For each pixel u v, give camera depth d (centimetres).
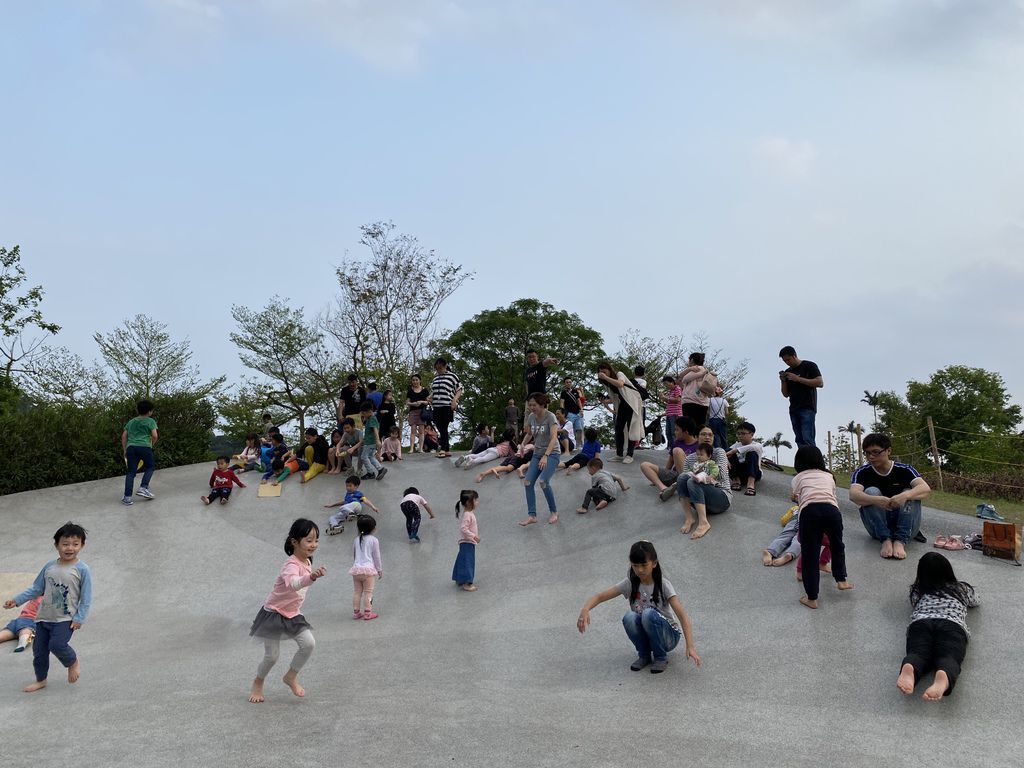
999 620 723
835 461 2153
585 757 512
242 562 1323
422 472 1694
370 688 685
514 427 2131
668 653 747
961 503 1273
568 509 1352
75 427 1802
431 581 1159
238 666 789
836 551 829
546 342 3506
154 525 1481
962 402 5131
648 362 3753
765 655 710
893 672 645
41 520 1505
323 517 1488
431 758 514
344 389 1891
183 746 540
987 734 531
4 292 2573
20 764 512
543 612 944
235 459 1825
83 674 798
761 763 498
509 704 629
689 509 1130
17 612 1100
